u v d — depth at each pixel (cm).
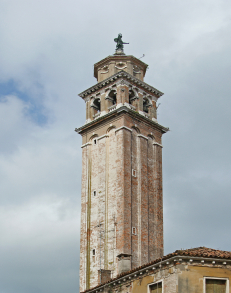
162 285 4575
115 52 9575
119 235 7700
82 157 8819
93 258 7944
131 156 8306
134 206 8012
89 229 8200
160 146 8912
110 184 8175
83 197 8512
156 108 9288
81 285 7950
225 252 4925
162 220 8381
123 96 8688
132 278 5019
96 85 9075
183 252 4462
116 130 8419
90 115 9100
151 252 7962
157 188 8531
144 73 9656
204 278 4459
